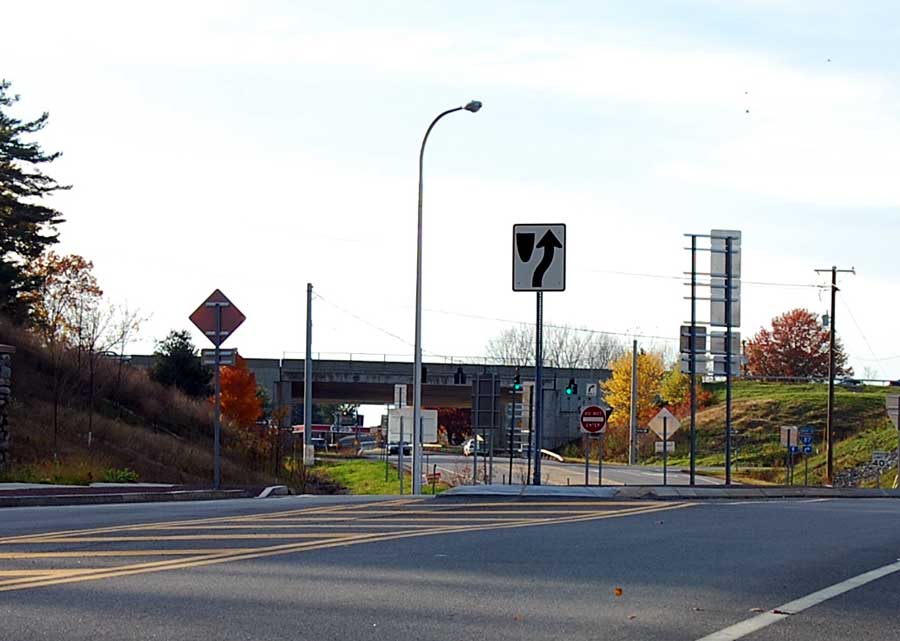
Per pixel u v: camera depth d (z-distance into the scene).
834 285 63.59
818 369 112.81
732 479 63.75
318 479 59.94
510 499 18.59
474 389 42.44
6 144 49.62
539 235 19.66
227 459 50.69
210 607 8.95
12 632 8.05
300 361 83.19
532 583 10.16
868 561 11.89
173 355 68.81
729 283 42.00
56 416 40.19
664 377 92.25
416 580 10.23
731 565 11.41
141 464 41.81
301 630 8.16
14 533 13.61
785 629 8.43
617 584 10.20
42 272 57.34
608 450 89.81
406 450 100.44
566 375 95.75
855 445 74.50
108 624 8.31
